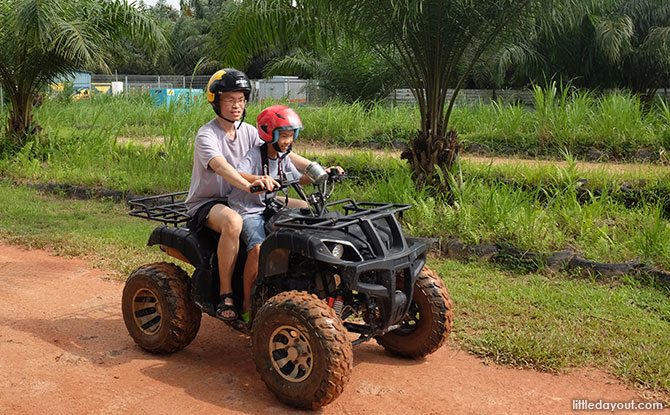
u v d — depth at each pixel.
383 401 3.86
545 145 11.45
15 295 5.91
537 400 3.89
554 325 4.96
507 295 5.67
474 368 4.36
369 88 18.80
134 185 10.52
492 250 6.78
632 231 6.88
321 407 3.77
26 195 10.53
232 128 4.50
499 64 16.84
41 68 12.81
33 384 4.06
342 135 14.05
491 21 7.82
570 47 16.86
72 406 3.77
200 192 4.35
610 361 4.38
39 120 15.95
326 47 9.13
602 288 5.88
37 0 11.28
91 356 4.53
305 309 3.61
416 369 4.34
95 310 5.55
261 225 4.21
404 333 4.49
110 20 12.80
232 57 9.59
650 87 17.53
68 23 11.71
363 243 3.84
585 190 8.51
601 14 15.90
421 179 8.48
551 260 6.45
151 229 8.20
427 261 6.87
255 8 8.99
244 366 4.41
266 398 3.90
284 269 3.87
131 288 4.55
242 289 4.33
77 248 7.30
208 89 4.33
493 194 7.80
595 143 10.98
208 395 3.94
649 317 5.16
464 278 6.25
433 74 8.24
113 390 3.99
